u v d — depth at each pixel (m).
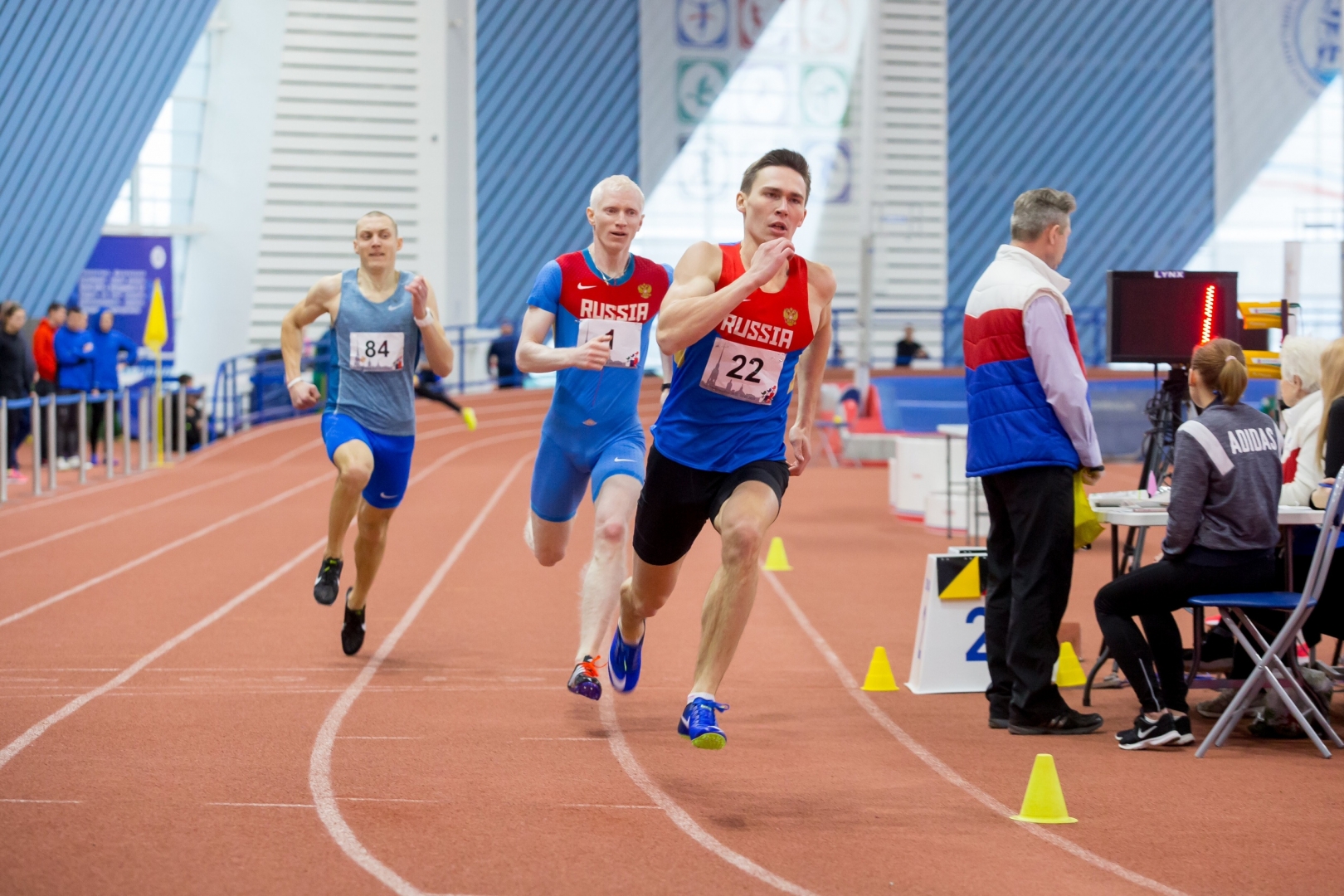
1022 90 41.03
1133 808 6.59
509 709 8.70
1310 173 41.53
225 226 35.94
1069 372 7.80
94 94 24.77
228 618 11.96
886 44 40.38
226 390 30.61
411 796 6.70
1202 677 8.29
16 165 23.81
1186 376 10.53
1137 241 41.53
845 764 7.43
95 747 7.59
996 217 41.06
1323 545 7.46
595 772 7.19
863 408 28.23
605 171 39.94
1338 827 6.28
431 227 36.69
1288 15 41.19
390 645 10.90
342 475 9.53
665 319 6.59
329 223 36.28
